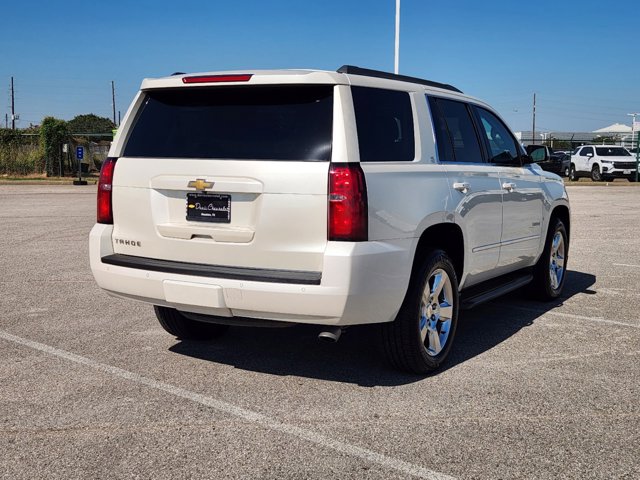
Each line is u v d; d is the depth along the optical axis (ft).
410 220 14.97
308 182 13.74
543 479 11.02
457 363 17.03
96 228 16.34
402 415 13.60
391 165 14.96
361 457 11.75
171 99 15.88
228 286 14.05
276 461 11.59
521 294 25.54
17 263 31.42
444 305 16.80
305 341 18.98
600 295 25.34
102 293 25.05
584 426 13.10
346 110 14.10
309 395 14.70
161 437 12.51
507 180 20.02
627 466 11.48
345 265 13.42
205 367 16.60
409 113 16.38
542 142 167.63
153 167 15.39
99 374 16.02
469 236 17.66
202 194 14.79
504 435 12.66
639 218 53.26
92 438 12.46
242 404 14.15
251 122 14.73
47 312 22.12
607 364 16.94
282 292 13.66
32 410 13.79
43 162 113.39
